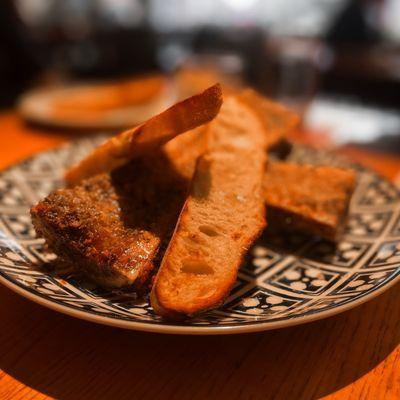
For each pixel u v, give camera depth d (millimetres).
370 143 534
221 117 313
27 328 219
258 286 245
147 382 195
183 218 239
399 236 277
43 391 189
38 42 1063
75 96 616
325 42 1015
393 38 980
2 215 289
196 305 204
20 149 462
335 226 282
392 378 198
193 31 1233
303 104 578
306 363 205
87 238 234
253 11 1090
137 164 280
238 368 202
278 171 318
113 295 226
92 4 1206
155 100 632
